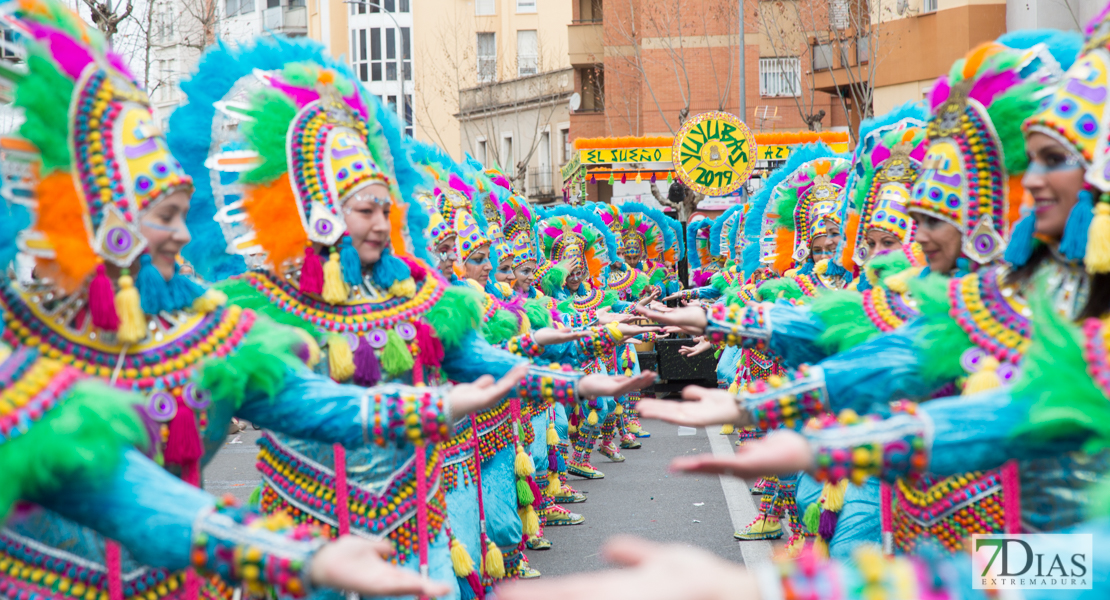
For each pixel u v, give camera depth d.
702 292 10.00
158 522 1.89
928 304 2.49
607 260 10.36
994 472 2.62
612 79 32.84
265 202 3.29
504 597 1.26
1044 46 2.76
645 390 12.96
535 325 6.06
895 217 4.08
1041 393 1.88
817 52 26.64
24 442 1.84
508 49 45.62
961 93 2.78
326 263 3.25
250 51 3.51
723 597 1.30
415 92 44.72
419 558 3.30
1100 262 2.01
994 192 2.76
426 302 3.48
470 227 5.75
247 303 3.30
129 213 2.25
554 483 7.23
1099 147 2.05
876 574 1.41
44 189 2.20
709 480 8.56
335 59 3.63
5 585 2.19
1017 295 2.37
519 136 41.19
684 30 30.36
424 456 3.34
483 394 2.58
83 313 2.29
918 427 1.89
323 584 1.80
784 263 7.05
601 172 17.78
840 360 2.52
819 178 6.63
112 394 1.95
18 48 2.22
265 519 1.89
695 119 12.44
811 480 4.54
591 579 1.27
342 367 3.24
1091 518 1.75
